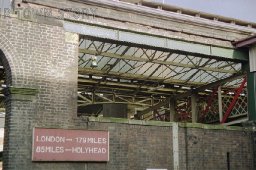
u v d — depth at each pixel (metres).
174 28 15.45
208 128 14.93
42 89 12.48
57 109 12.59
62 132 12.44
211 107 20.66
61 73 12.90
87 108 26.94
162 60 16.53
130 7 14.55
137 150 13.41
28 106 12.14
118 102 20.97
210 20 16.73
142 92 20.72
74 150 12.48
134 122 13.52
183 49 15.45
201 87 19.36
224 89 19.94
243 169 15.45
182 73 17.88
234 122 17.50
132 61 16.66
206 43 15.95
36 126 12.16
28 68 12.40
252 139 15.94
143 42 14.67
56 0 13.34
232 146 15.38
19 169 11.66
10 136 11.71
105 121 13.08
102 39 13.98
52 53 12.88
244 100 19.00
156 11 15.16
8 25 12.34
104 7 14.15
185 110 22.83
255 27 18.36
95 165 12.73
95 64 14.65
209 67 17.03
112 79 18.45
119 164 13.05
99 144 12.86
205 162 14.55
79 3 13.72
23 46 12.45
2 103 22.72
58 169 12.20
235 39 16.89
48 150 12.12
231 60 16.62
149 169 13.47
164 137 13.98
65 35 13.23
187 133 14.40
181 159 14.12
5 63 12.49
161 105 21.78
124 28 14.30
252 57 16.41
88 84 18.72
